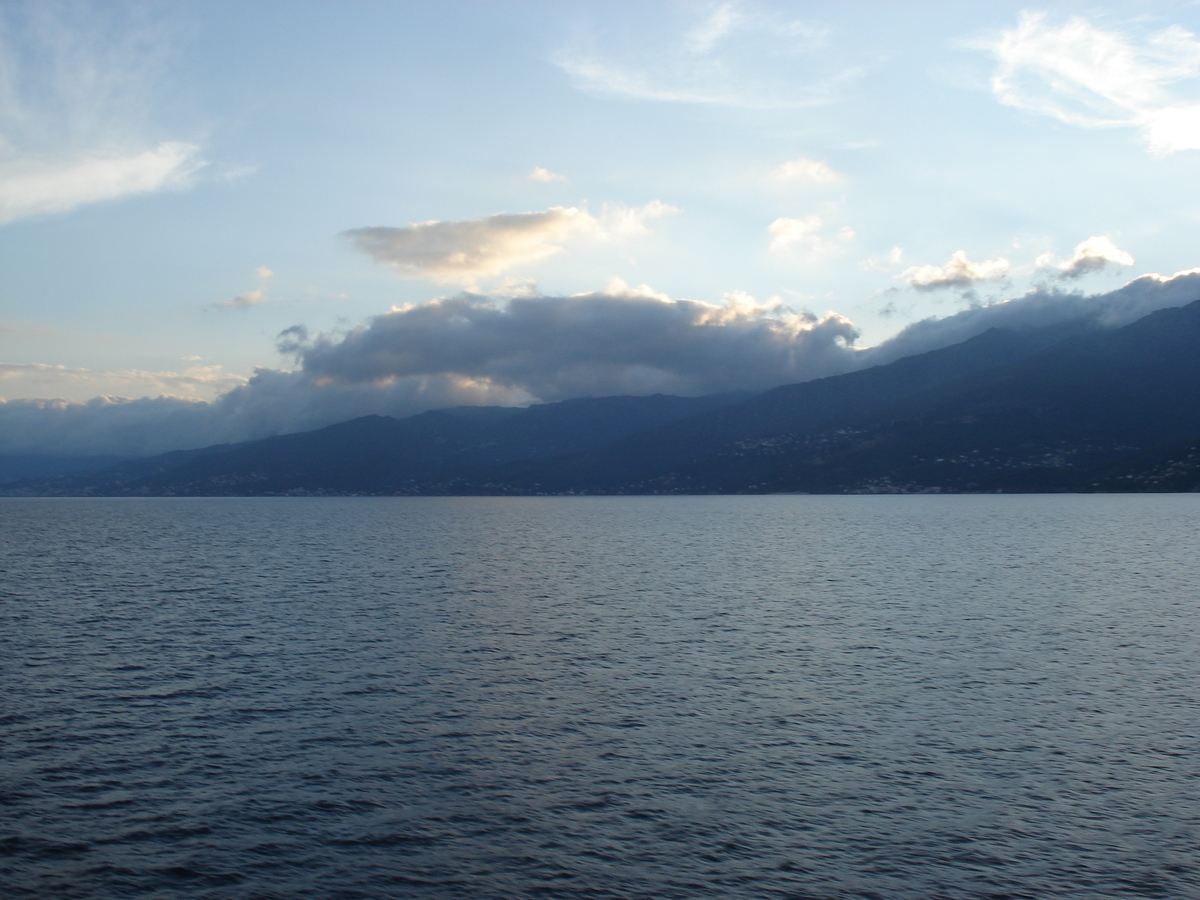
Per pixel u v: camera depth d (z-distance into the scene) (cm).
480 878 2252
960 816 2592
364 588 7512
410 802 2695
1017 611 6116
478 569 9156
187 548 12356
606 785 2822
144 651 4738
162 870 2284
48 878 2236
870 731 3341
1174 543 12125
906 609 6234
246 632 5316
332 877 2256
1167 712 3562
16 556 10888
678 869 2295
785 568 9150
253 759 3042
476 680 4100
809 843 2434
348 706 3666
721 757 3064
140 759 3036
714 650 4772
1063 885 2212
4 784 2806
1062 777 2870
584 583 7862
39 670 4284
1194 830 2492
